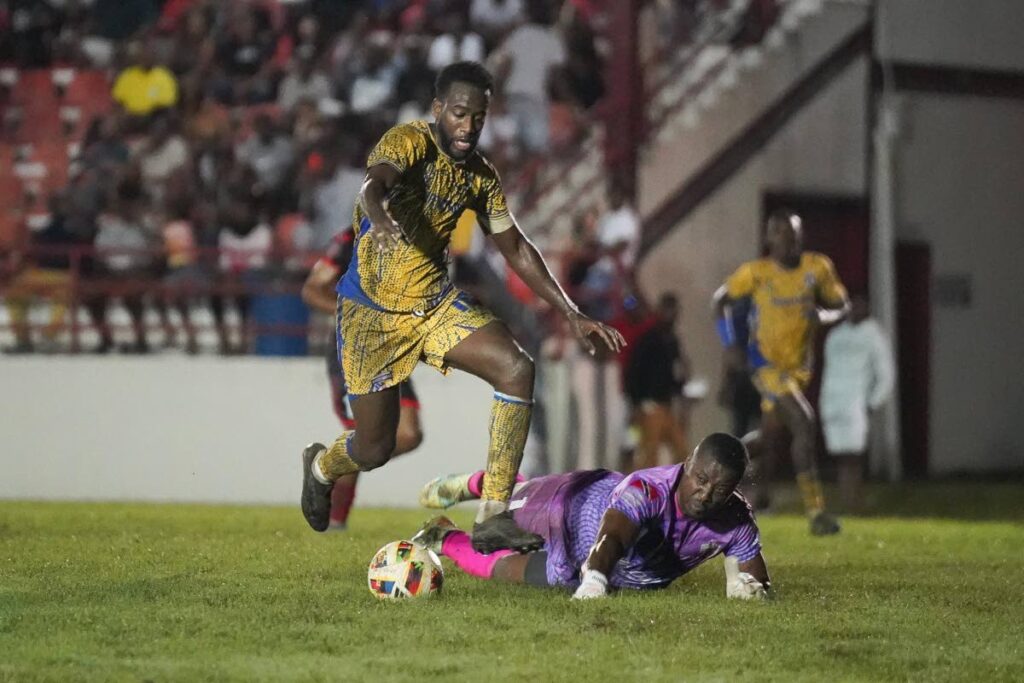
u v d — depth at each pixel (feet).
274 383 173.88
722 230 224.74
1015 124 258.37
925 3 247.09
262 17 224.74
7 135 218.38
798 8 230.48
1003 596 88.74
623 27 210.59
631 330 190.90
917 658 65.67
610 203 197.77
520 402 75.77
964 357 255.70
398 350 77.25
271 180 196.65
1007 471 259.39
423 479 175.42
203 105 210.59
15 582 84.12
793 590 89.40
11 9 222.89
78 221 187.93
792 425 139.23
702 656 64.28
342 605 75.61
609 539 78.07
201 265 186.70
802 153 231.30
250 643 65.05
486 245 177.58
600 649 64.95
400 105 213.46
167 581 84.94
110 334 186.50
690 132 221.25
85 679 57.31
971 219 254.88
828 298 141.79
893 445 244.42
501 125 211.00
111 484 171.22
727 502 80.59
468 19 224.74
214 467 172.76
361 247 76.33
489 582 85.87
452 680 58.34
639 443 192.34
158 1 232.73
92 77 222.48
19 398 170.30
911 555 118.11
